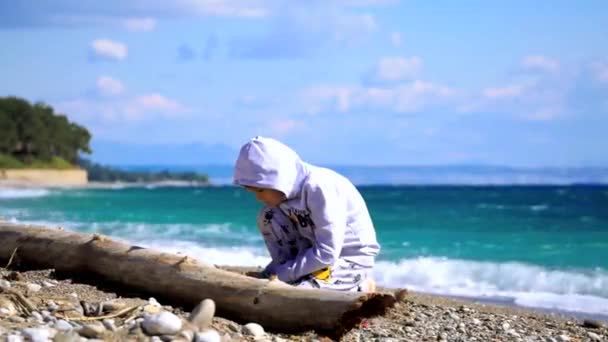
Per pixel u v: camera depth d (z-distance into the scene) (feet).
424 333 19.75
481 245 52.95
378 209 102.94
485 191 231.30
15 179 314.14
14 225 23.54
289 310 16.43
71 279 20.49
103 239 20.72
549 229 66.64
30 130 340.59
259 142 18.51
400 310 22.89
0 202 116.16
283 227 18.94
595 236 59.77
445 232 63.77
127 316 15.90
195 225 64.13
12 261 22.49
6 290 16.79
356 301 15.71
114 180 524.93
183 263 18.54
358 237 18.95
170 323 14.43
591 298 32.09
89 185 348.79
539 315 25.76
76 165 380.78
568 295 32.91
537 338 20.75
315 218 18.17
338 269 18.63
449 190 254.68
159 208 99.19
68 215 78.23
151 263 18.97
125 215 79.97
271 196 18.49
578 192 209.56
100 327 14.38
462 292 33.47
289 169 18.31
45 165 344.08
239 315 17.07
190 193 197.57
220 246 46.52
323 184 18.22
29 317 15.66
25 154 344.08
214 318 16.67
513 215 87.86
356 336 18.19
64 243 21.43
